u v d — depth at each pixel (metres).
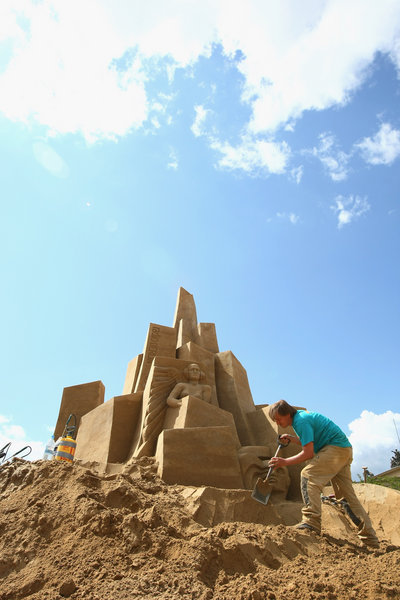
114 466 5.79
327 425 4.60
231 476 5.69
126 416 7.68
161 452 5.70
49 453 6.22
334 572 3.27
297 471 6.52
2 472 4.80
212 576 3.11
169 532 3.60
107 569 2.99
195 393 7.39
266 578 3.11
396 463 24.56
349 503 4.52
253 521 4.48
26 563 3.23
